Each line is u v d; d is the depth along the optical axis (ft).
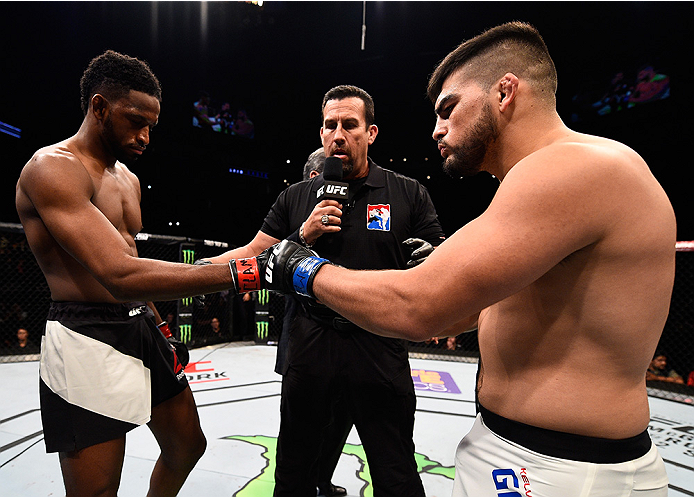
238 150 46.60
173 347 5.45
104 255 3.69
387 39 39.37
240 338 20.74
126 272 3.64
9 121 28.94
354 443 8.81
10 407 10.25
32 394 11.28
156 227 39.68
